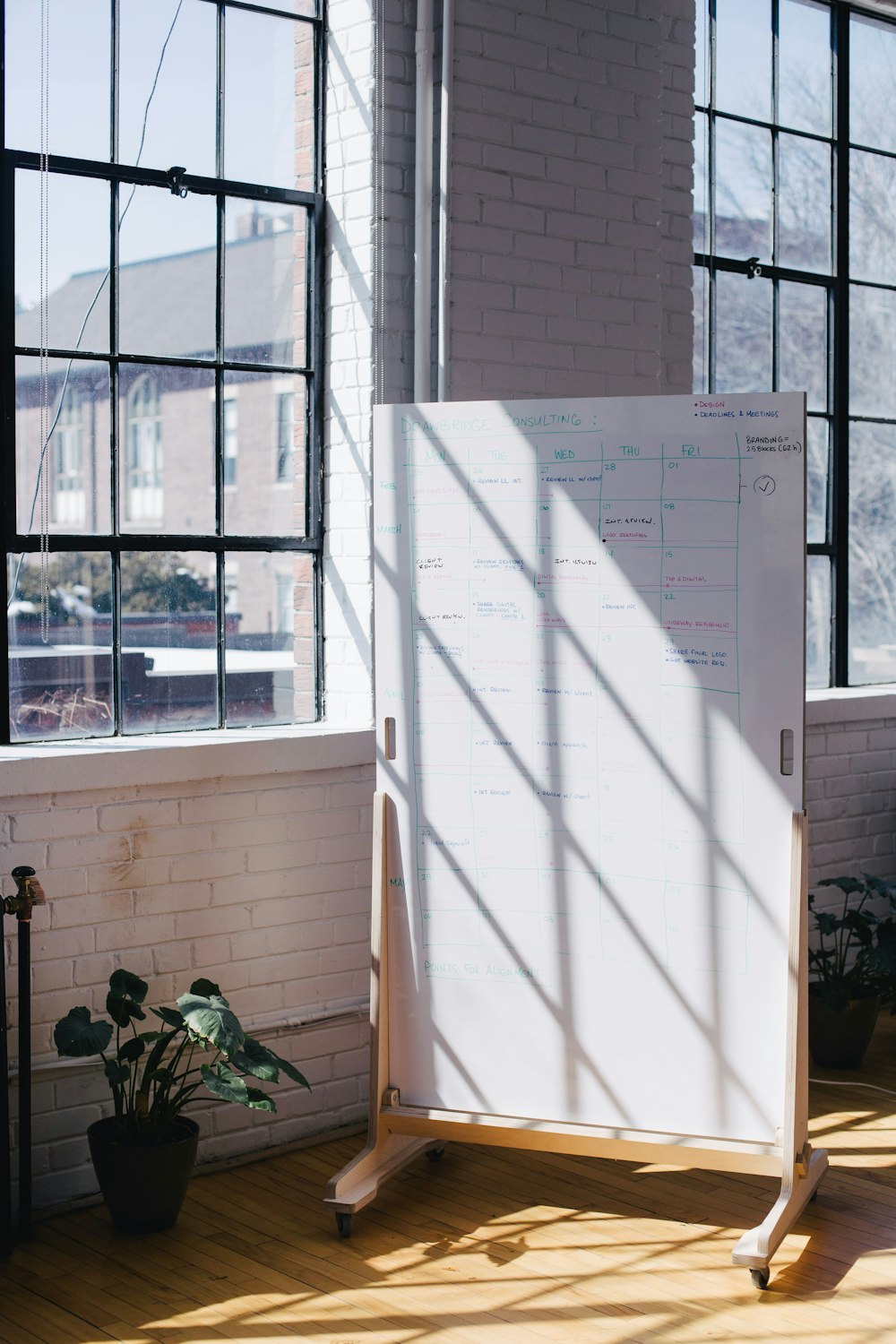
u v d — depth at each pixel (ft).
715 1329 8.77
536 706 10.43
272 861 11.55
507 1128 10.46
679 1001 10.12
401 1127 10.71
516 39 12.37
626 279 13.30
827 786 15.80
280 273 12.14
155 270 11.39
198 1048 11.13
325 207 12.34
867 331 16.70
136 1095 10.03
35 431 10.78
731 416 9.87
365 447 12.09
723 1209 10.54
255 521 12.14
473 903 10.61
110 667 11.29
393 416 10.71
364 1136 11.90
